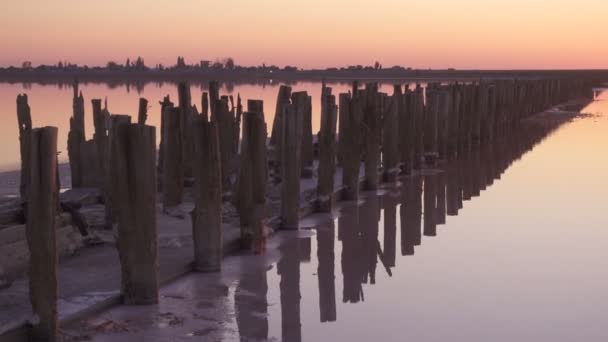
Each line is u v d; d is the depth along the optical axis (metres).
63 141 26.80
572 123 35.88
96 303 8.02
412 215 14.52
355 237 12.51
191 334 7.67
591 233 12.95
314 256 11.18
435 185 17.95
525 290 9.66
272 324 8.18
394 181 17.92
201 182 9.52
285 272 10.23
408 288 9.76
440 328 8.21
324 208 14.09
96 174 13.67
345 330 8.11
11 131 30.28
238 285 9.41
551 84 47.09
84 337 7.38
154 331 7.67
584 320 8.48
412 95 19.05
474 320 8.48
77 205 10.39
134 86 111.81
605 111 44.94
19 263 8.87
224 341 7.56
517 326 8.28
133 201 8.16
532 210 15.02
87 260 9.62
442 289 9.70
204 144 9.46
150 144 8.12
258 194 10.72
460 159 22.70
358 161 15.26
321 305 8.94
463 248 11.96
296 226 12.59
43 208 6.92
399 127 18.75
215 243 9.72
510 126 31.86
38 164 6.88
